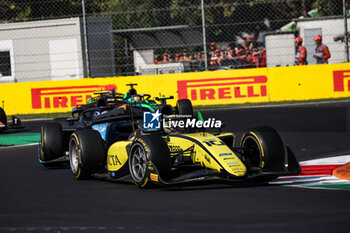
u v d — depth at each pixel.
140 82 57.88
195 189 20.80
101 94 36.34
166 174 20.52
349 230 14.52
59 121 32.22
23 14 83.12
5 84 59.50
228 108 54.78
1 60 68.69
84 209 18.25
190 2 98.44
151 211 17.44
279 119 45.00
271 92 57.28
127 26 91.69
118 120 25.52
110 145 25.72
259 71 57.44
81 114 33.97
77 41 67.00
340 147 31.66
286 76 57.22
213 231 14.84
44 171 27.98
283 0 59.25
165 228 15.34
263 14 101.62
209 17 97.31
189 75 57.75
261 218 16.06
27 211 18.33
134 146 21.50
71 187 22.86
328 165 26.02
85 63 67.88
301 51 63.53
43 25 67.25
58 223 16.44
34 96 59.22
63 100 58.66
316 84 57.16
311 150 31.28
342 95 57.12
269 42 82.06
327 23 82.94
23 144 40.09
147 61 87.75
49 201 19.95
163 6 94.75
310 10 107.12
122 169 22.81
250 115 48.47
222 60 79.62
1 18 83.50
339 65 57.19
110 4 92.56
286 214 16.44
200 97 57.75
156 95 57.81
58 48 67.31
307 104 54.09
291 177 23.11
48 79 67.56
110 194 20.70
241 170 19.39
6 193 22.08
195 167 21.20
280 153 20.97
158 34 90.44
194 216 16.56
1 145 39.81
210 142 20.89
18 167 29.80
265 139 21.06
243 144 22.47
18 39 67.44
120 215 17.11
